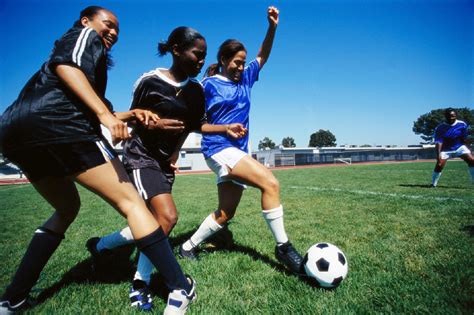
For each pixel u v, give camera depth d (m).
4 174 35.97
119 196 1.75
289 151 56.19
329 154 54.62
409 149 62.44
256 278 2.37
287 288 2.18
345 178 13.66
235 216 5.26
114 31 2.05
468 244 2.99
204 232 2.91
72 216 2.08
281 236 2.44
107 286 2.40
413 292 1.98
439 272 2.33
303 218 4.84
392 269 2.43
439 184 9.20
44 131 1.62
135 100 2.28
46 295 2.29
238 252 3.09
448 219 4.25
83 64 1.62
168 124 2.03
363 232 3.79
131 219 1.74
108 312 1.97
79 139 1.67
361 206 5.72
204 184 14.60
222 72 3.09
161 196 2.14
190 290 1.79
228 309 1.89
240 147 2.89
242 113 3.00
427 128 90.06
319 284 2.16
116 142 1.58
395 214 4.82
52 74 1.69
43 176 1.79
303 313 1.77
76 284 2.45
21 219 6.57
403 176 13.44
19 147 1.65
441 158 8.27
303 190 9.09
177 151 2.56
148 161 2.23
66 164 1.68
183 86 2.32
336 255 2.17
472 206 5.12
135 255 3.13
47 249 1.97
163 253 1.74
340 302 1.91
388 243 3.23
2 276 2.88
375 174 15.80
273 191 2.40
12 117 1.65
